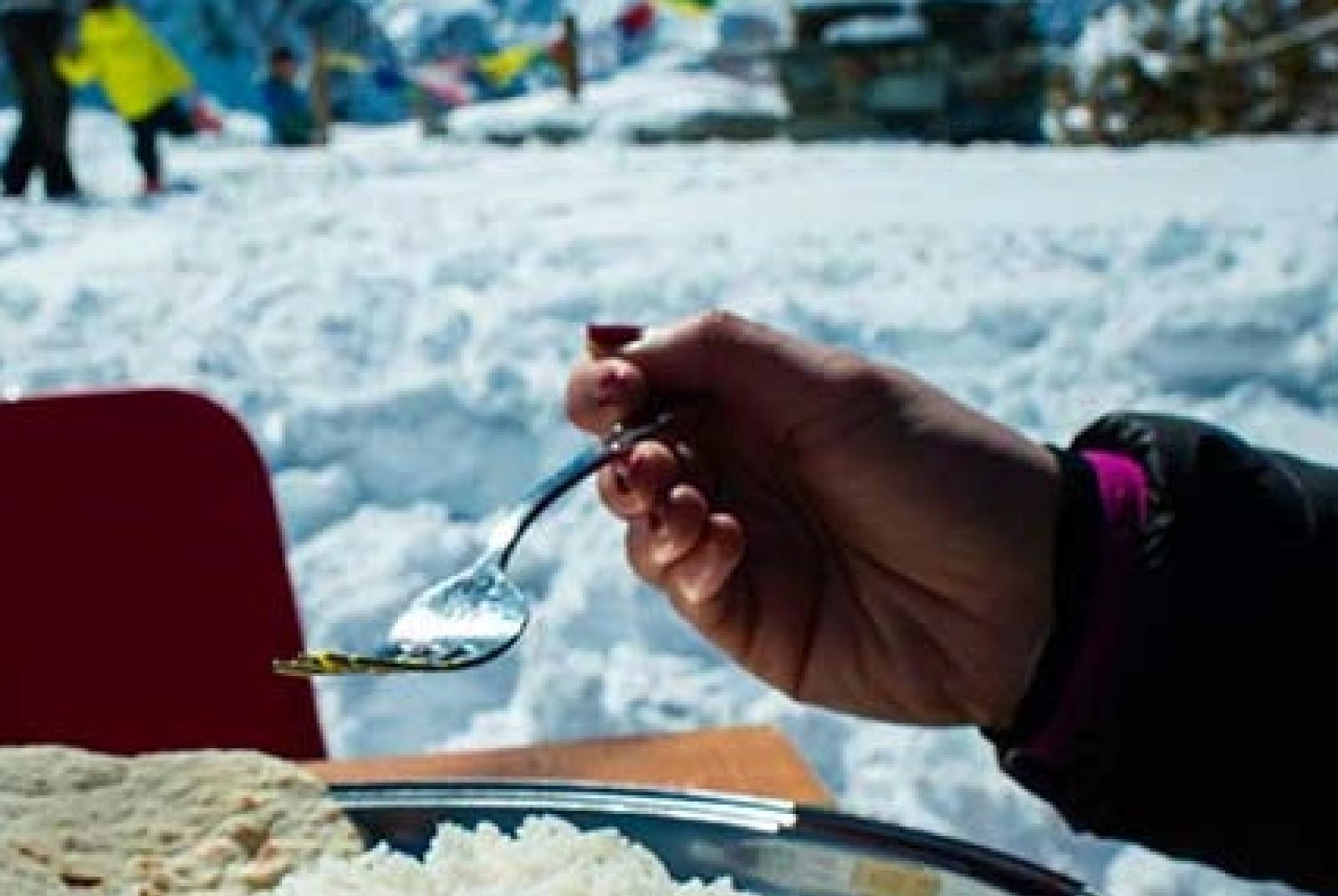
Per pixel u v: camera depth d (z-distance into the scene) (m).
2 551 1.99
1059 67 17.61
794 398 1.19
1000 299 5.99
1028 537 1.19
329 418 4.64
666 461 1.13
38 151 12.59
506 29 43.84
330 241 8.19
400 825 1.02
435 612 0.97
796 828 1.00
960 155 12.92
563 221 8.73
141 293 6.56
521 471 4.58
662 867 0.96
